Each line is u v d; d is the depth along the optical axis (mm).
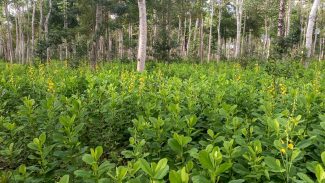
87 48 26000
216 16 38906
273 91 5727
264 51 32344
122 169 2229
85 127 4672
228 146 2686
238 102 5637
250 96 5648
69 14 33469
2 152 3248
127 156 2977
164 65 17422
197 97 5848
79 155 3311
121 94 5754
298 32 15922
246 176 2523
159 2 29562
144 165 2104
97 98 5559
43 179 2965
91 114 4953
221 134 3781
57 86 7316
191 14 34375
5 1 29859
